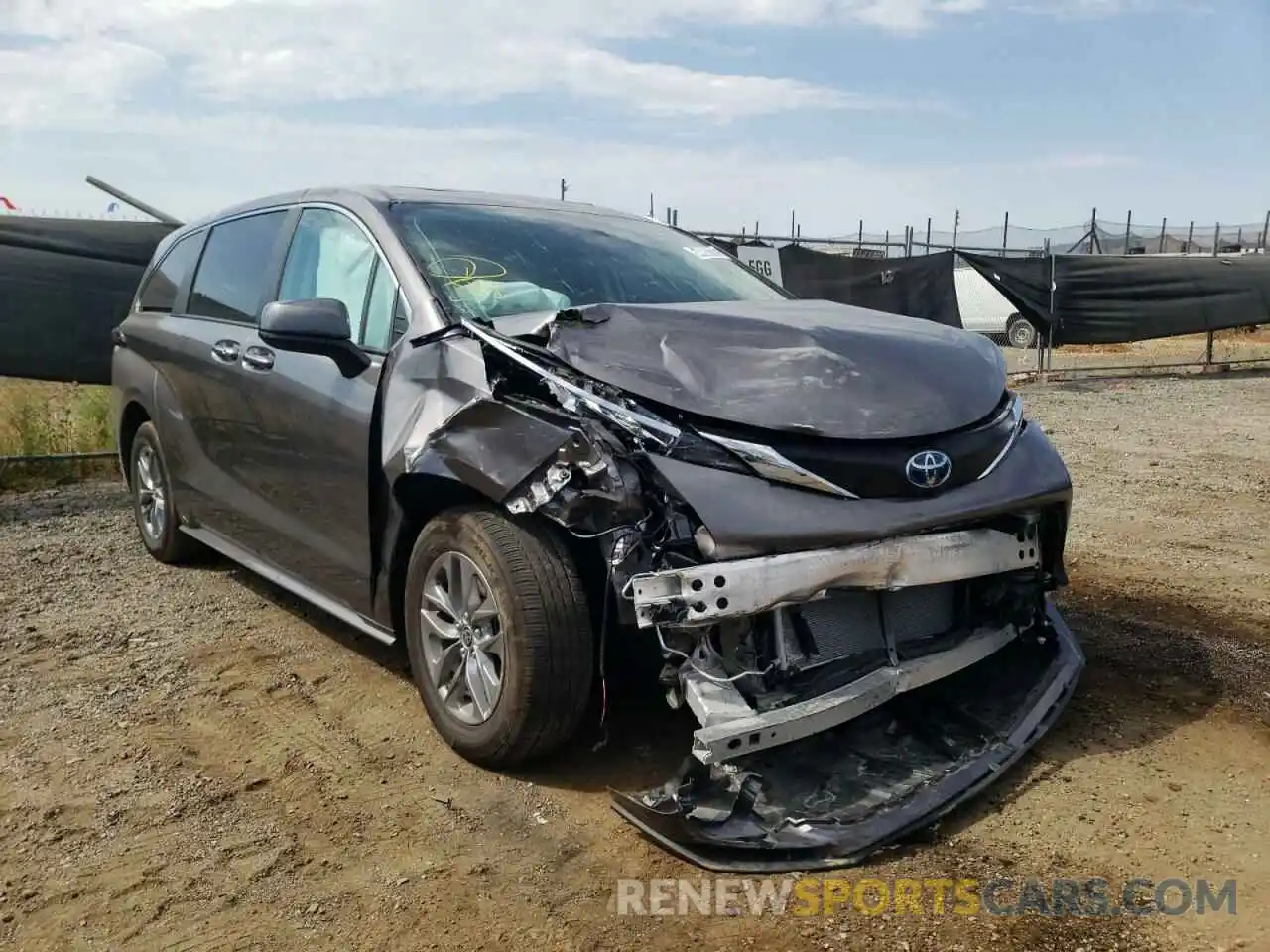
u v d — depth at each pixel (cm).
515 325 340
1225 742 357
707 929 260
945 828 304
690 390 309
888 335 348
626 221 484
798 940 255
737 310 355
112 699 400
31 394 889
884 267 1355
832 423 305
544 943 255
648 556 293
